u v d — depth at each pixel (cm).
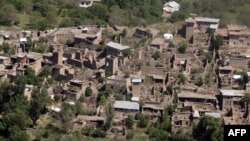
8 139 18650
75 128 19625
